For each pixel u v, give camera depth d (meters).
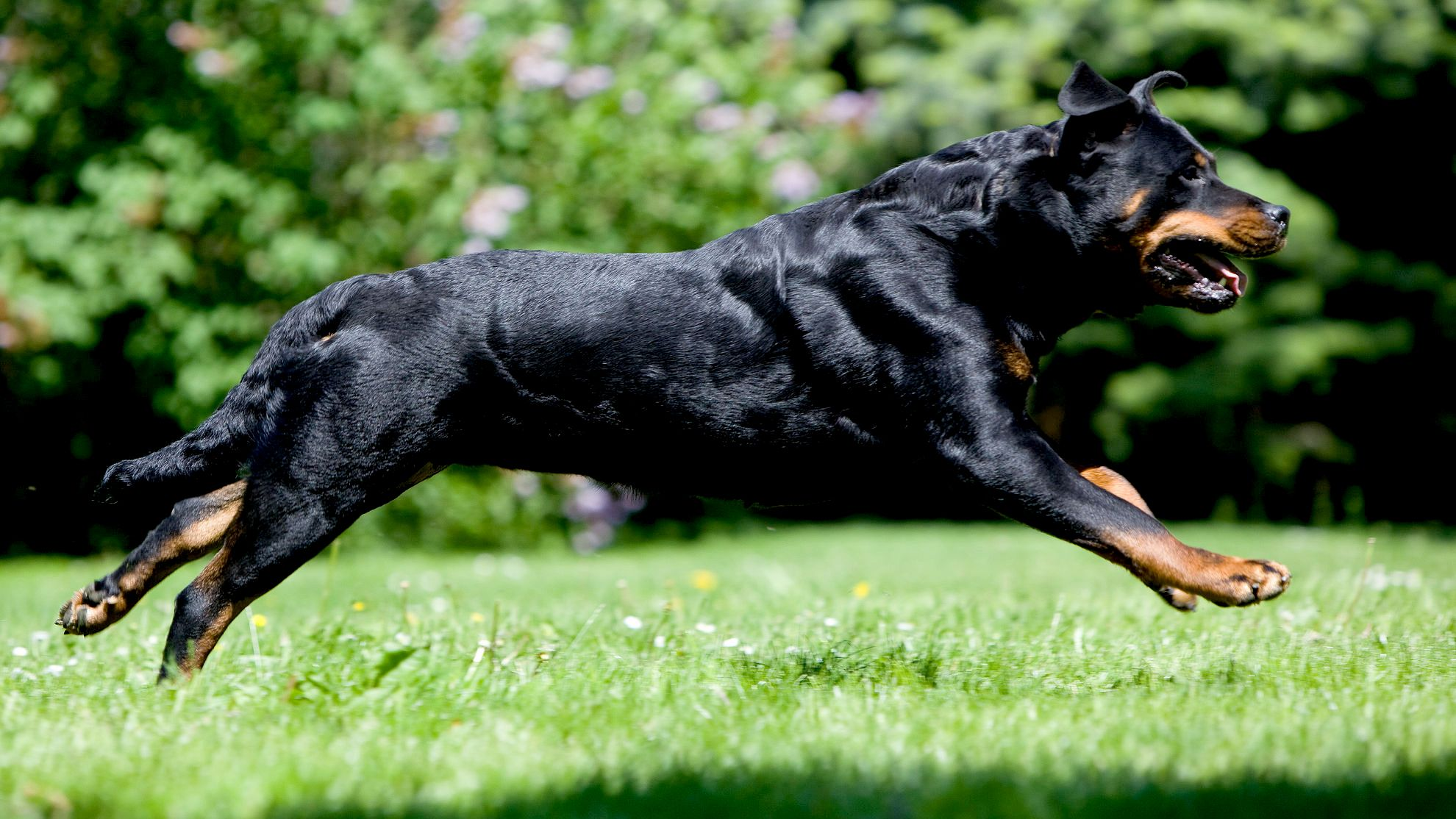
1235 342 20.69
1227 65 20.20
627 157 14.96
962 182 6.11
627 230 15.12
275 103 14.38
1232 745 4.57
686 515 18.72
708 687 5.62
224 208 14.30
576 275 6.09
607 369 6.02
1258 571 5.52
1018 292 6.09
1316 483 22.89
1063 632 7.26
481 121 14.89
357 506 5.96
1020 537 18.52
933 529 21.58
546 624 7.55
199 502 6.24
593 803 4.00
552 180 14.96
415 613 8.41
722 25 16.23
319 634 6.82
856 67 21.61
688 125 15.47
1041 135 6.19
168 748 4.68
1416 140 21.17
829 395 6.06
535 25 14.96
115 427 15.45
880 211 6.14
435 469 6.20
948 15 20.86
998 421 5.87
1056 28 20.03
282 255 13.99
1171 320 20.55
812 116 16.09
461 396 6.01
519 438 6.17
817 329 6.03
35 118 14.16
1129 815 3.82
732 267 6.13
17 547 15.76
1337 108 20.31
